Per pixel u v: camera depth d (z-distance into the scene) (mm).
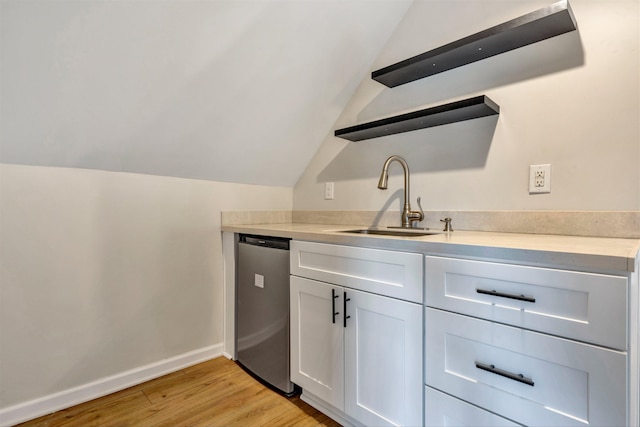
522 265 900
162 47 1320
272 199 2352
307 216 2354
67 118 1344
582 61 1275
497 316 943
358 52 1864
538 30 1273
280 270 1648
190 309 1950
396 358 1181
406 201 1737
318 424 1420
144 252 1766
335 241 1381
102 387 1633
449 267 1042
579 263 804
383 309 1216
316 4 1515
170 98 1500
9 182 1379
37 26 1084
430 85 1713
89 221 1586
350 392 1335
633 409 790
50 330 1492
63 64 1196
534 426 877
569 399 825
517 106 1431
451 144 1636
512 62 1443
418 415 1120
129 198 1705
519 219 1418
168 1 1210
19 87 1183
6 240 1380
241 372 1870
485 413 966
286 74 1720
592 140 1257
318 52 1725
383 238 1209
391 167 1886
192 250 1951
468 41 1372
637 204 1173
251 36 1471
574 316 819
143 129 1549
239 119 1782
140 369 1760
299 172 2379
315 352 1483
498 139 1486
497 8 1496
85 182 1568
